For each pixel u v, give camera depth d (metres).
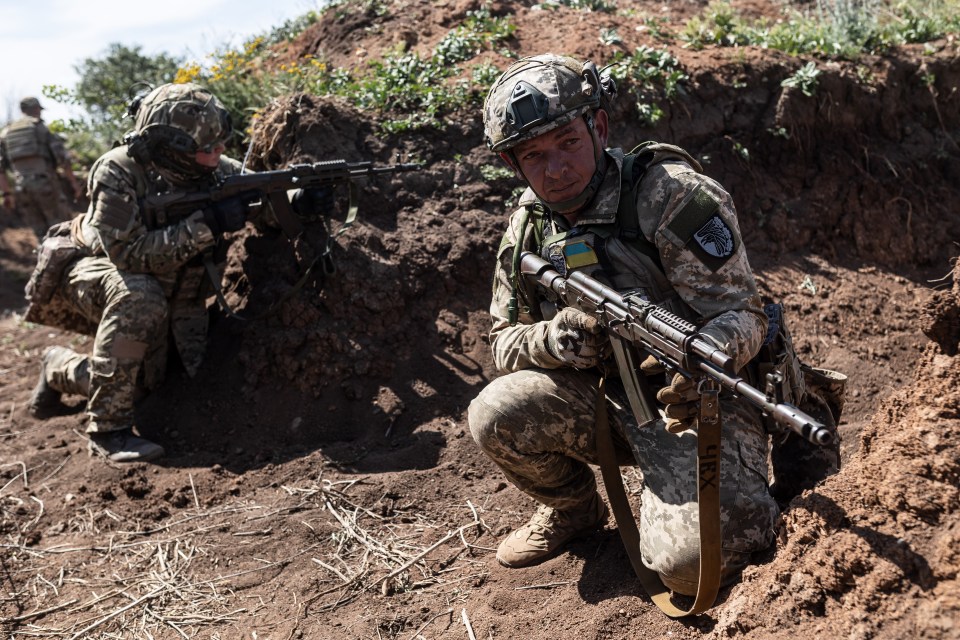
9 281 8.98
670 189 2.54
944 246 5.29
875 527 2.19
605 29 5.81
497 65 5.57
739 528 2.50
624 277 2.62
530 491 2.98
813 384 2.90
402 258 4.79
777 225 5.20
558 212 2.68
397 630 2.89
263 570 3.37
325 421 4.39
